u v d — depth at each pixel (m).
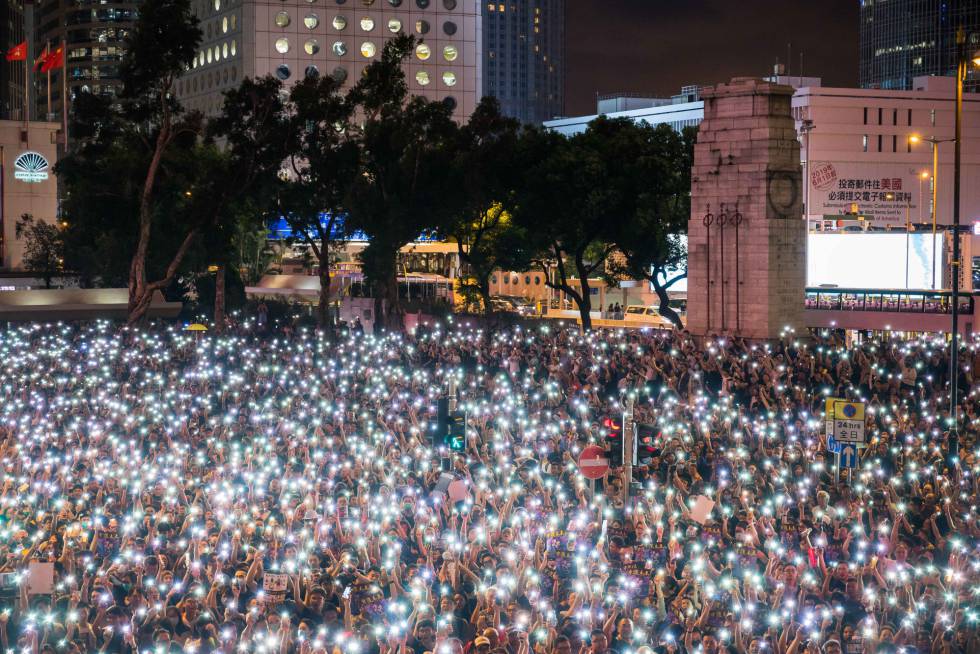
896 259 81.56
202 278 101.44
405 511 25.45
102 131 81.56
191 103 188.12
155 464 30.62
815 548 22.98
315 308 104.75
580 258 83.56
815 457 31.88
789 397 44.03
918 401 43.69
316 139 84.88
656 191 81.25
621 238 82.00
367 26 176.25
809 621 18.55
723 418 37.28
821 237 83.75
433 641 18.66
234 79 175.75
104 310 81.25
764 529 24.31
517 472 29.30
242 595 21.47
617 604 19.75
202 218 80.12
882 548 22.14
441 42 178.88
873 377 47.28
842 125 159.12
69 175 83.19
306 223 86.00
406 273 108.62
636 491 26.73
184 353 57.00
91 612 20.09
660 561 22.30
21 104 193.88
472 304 95.25
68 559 22.11
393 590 20.94
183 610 19.88
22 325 74.00
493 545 23.31
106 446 33.06
